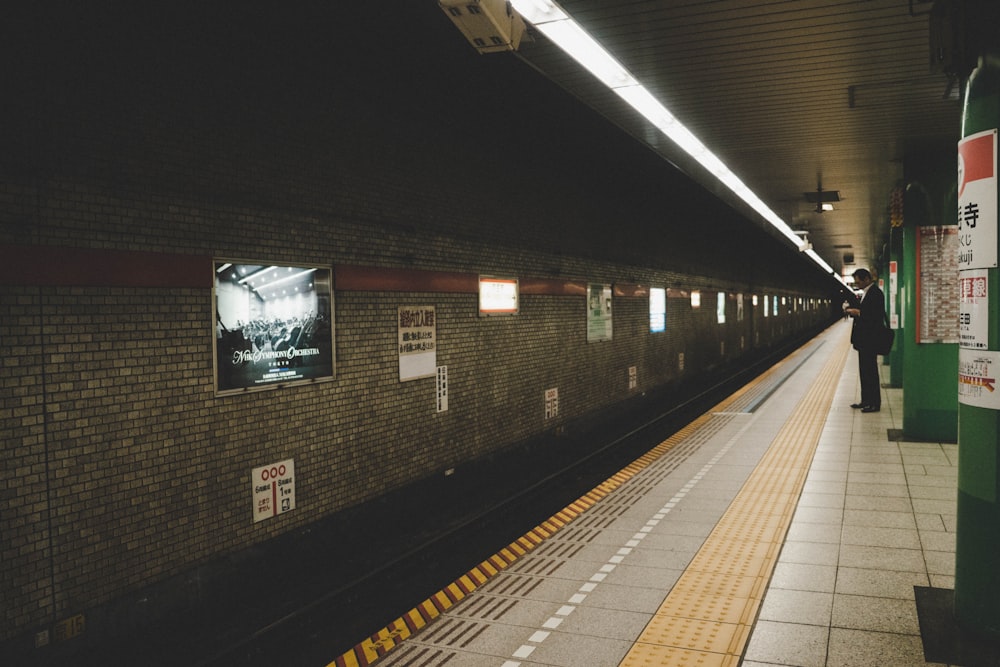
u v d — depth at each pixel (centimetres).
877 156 909
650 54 559
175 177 466
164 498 458
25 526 384
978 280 358
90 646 413
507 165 904
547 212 1016
